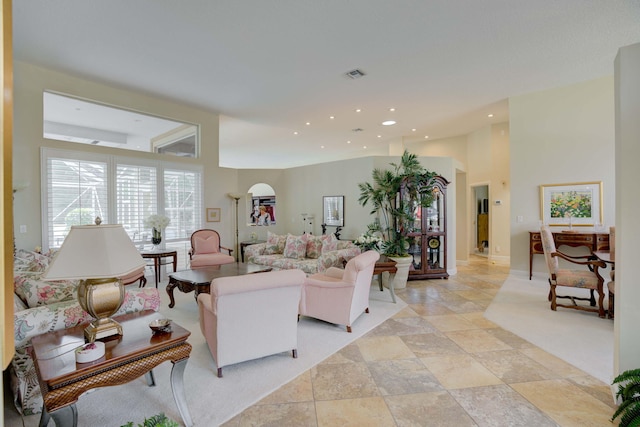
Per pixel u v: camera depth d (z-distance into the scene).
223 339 2.31
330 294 3.29
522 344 2.87
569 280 3.70
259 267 4.50
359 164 6.13
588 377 2.29
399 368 2.46
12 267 1.04
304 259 5.57
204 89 4.72
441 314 3.73
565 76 4.47
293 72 4.13
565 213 5.06
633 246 1.87
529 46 3.52
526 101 5.27
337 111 5.82
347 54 3.66
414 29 3.16
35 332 1.86
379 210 5.80
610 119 4.71
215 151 6.05
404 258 4.91
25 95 3.92
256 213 7.21
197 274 4.00
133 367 1.59
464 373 2.37
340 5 2.77
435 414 1.90
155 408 1.97
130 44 3.43
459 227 7.53
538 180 5.27
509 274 5.71
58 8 2.79
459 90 4.86
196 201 5.85
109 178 4.74
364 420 1.85
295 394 2.12
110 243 1.73
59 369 1.44
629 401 1.67
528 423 1.81
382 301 4.29
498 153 7.01
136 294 2.28
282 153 10.67
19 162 3.91
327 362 2.56
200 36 3.27
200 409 1.95
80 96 4.34
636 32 3.23
